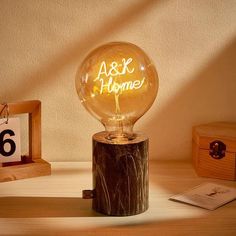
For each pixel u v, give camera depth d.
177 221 0.92
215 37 1.25
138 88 1.04
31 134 1.21
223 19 1.24
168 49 1.25
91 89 1.05
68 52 1.24
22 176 1.15
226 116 1.30
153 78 1.04
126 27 1.23
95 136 0.98
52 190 1.08
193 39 1.25
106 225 0.90
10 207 0.98
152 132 1.30
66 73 1.26
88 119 1.28
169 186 1.11
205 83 1.27
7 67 1.25
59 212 0.96
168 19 1.23
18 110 1.18
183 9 1.23
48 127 1.29
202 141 1.17
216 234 0.86
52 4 1.21
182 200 1.02
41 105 1.26
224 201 1.01
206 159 1.18
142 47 1.25
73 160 1.31
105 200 0.94
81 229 0.88
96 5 1.22
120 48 1.05
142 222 0.91
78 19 1.23
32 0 1.21
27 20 1.22
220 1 1.23
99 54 1.05
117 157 0.93
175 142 1.31
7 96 1.26
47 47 1.24
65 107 1.28
